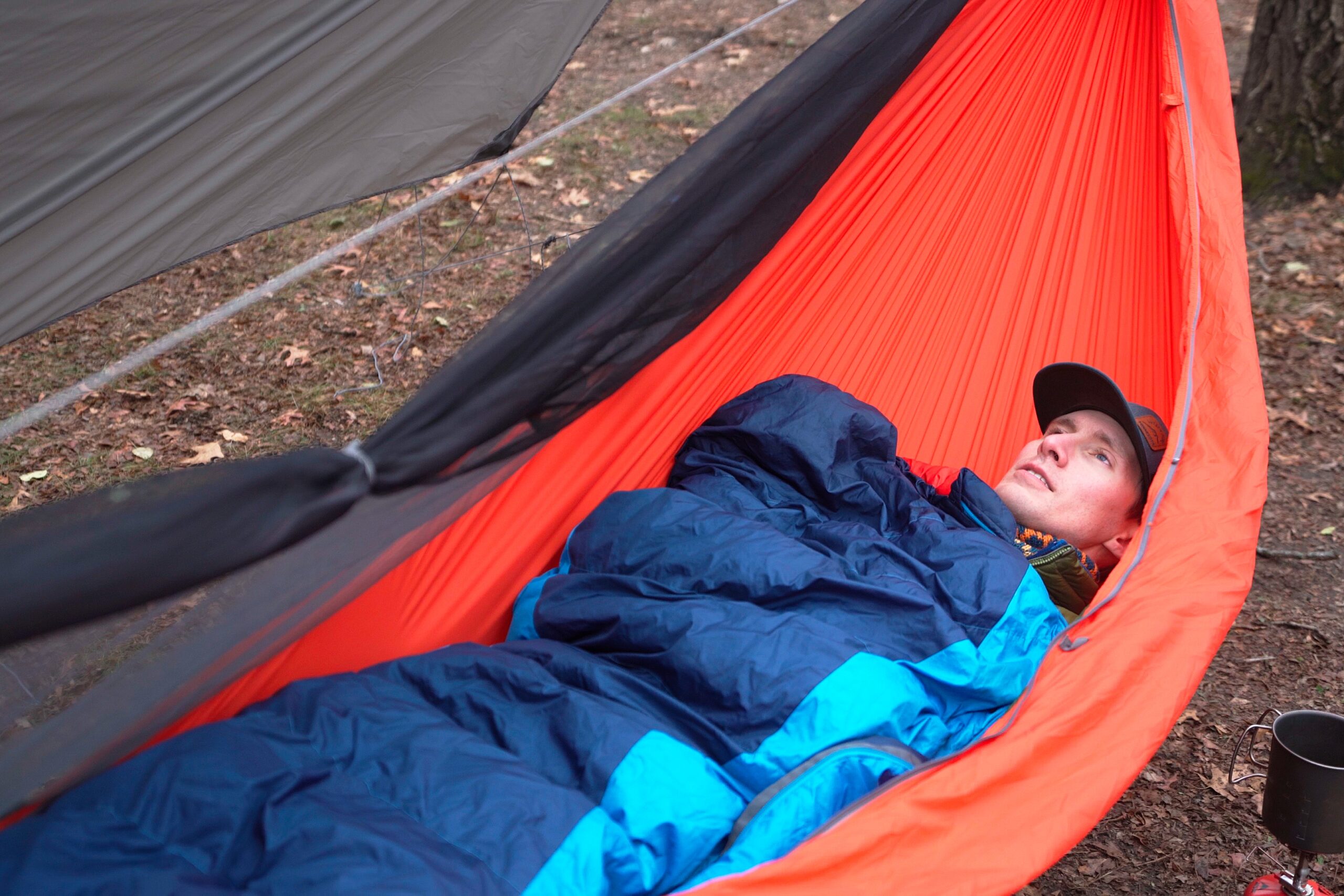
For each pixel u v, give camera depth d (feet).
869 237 9.45
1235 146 9.39
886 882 4.88
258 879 4.43
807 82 6.63
